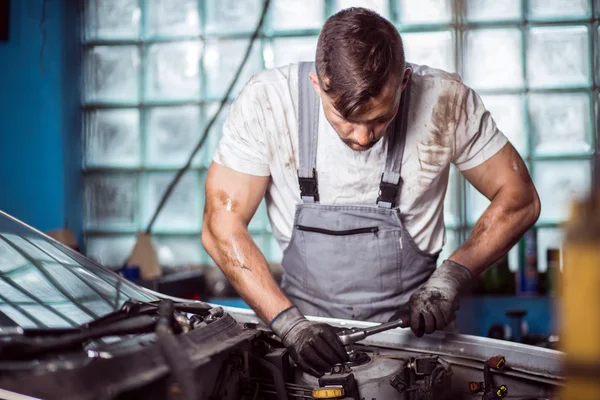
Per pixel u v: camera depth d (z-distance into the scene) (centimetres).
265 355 116
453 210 321
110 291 115
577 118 323
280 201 160
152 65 347
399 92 120
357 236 153
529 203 153
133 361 83
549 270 304
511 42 323
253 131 151
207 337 98
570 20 320
